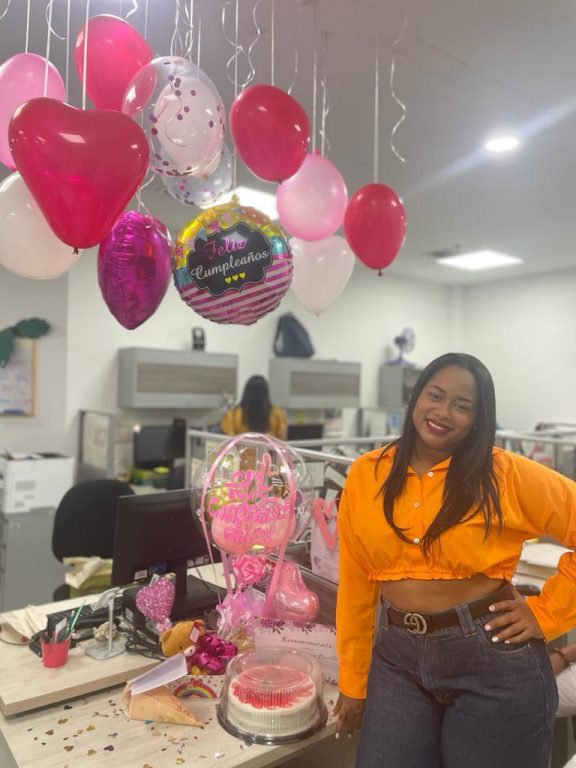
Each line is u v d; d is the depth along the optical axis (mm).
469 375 1151
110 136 1216
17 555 3600
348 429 6547
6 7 2006
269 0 1972
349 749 1569
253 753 1182
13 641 1594
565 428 6285
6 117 1537
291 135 1622
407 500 1173
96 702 1365
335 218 2086
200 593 1806
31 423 4500
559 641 1875
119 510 1656
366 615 1303
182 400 4812
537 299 6699
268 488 1457
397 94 2652
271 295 1645
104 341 4812
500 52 2309
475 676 1098
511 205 4176
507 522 1116
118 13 2037
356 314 6590
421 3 2008
